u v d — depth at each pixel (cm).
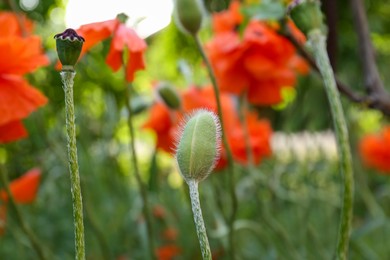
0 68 40
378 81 52
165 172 83
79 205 24
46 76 70
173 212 78
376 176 119
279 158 92
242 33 47
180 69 54
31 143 73
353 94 52
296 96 96
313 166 86
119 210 73
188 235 76
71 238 77
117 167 77
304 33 32
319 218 84
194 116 26
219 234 53
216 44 56
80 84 76
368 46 53
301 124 95
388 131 101
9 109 40
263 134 60
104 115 78
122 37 37
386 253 76
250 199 73
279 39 55
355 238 61
